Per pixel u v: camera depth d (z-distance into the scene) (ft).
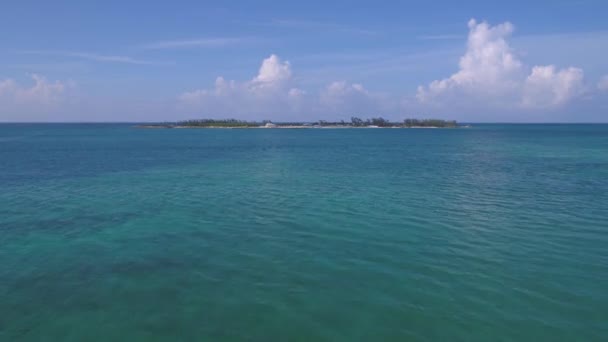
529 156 166.91
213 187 89.10
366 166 132.36
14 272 39.22
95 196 78.23
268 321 30.14
